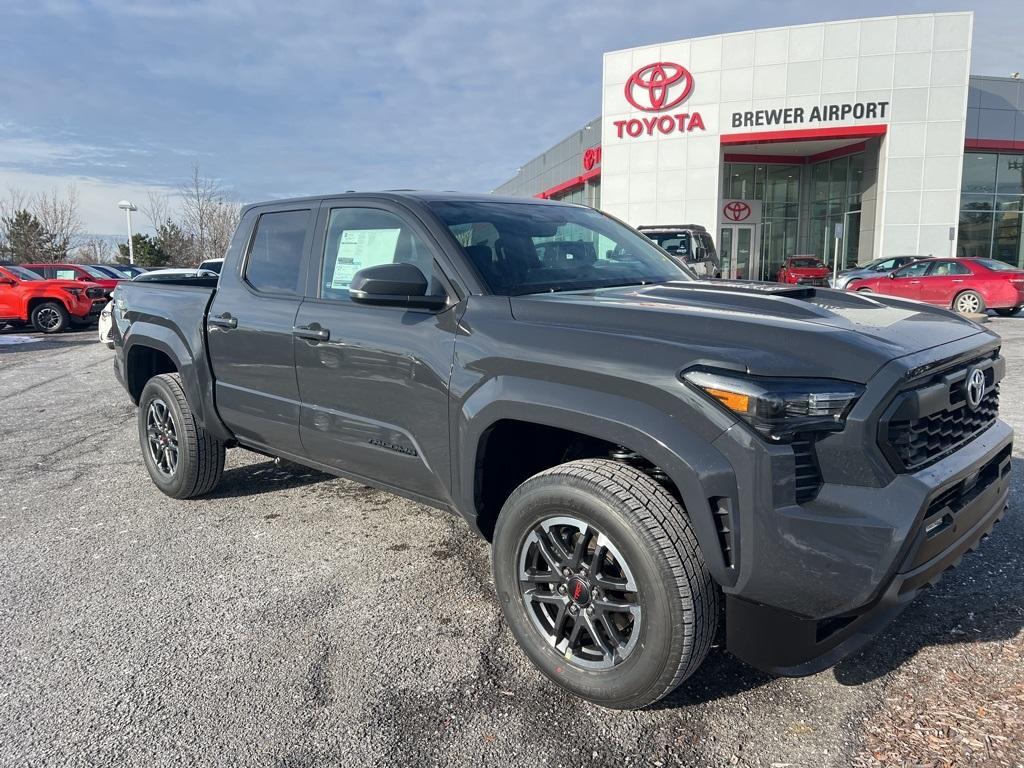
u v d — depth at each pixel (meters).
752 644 2.32
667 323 2.50
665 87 27.38
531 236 3.46
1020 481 4.75
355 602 3.41
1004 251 29.27
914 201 26.16
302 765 2.33
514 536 2.71
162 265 43.12
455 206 3.43
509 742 2.42
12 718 2.58
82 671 2.87
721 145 27.33
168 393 4.61
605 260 3.59
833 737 2.40
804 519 2.14
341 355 3.41
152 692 2.72
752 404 2.17
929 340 2.46
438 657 2.94
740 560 2.22
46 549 4.09
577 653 2.62
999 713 2.47
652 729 2.47
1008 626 3.01
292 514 4.57
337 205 3.71
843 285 20.14
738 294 2.82
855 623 2.27
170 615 3.30
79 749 2.41
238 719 2.56
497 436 2.92
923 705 2.54
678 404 2.29
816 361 2.24
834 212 30.59
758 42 26.36
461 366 2.90
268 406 3.91
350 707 2.62
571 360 2.55
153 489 5.14
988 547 3.76
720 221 27.91
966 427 2.61
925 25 25.16
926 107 25.56
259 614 3.30
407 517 4.49
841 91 26.00
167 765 2.33
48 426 7.38
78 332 17.83
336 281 3.62
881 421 2.16
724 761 2.31
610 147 28.56
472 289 3.01
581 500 2.46
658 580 2.31
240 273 4.19
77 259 52.47
